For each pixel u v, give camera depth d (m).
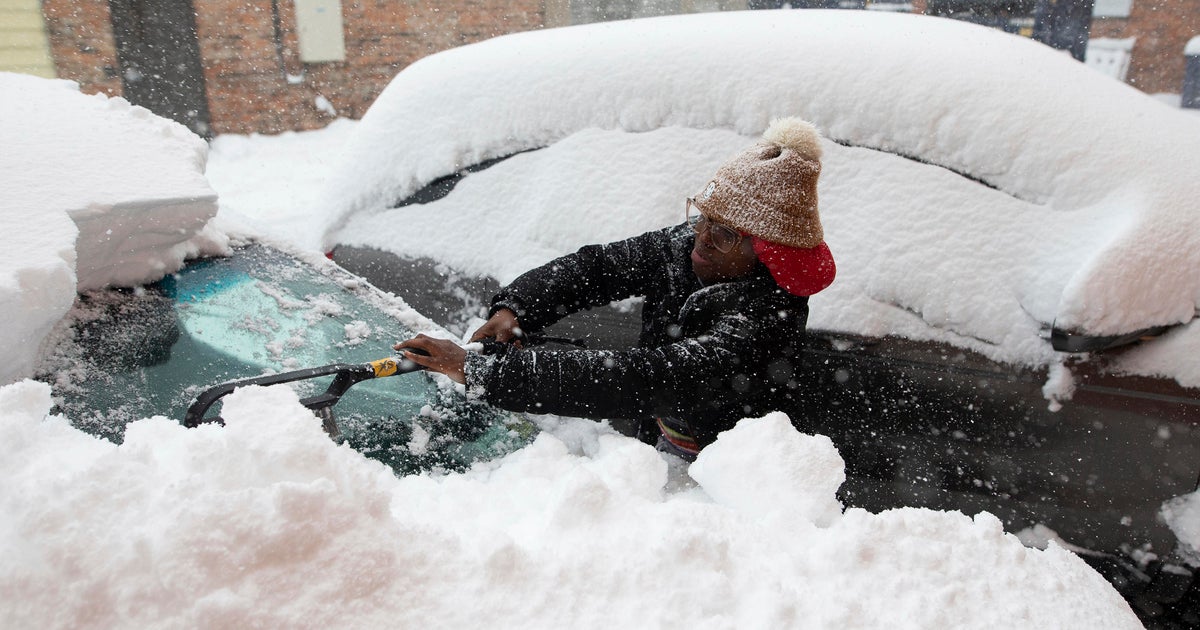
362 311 1.98
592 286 2.24
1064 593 1.16
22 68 7.17
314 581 0.92
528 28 9.94
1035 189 2.33
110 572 0.86
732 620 1.00
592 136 2.67
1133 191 2.25
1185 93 9.92
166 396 1.52
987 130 2.35
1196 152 2.36
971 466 2.37
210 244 2.00
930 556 1.14
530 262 2.71
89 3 7.30
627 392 1.83
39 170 1.59
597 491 1.17
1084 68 2.73
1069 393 2.27
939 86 2.41
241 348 1.71
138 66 7.70
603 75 2.69
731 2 10.51
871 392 2.42
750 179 1.94
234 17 8.18
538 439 1.57
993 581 1.14
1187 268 2.19
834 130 2.47
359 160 3.07
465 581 0.99
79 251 1.59
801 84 2.50
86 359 1.54
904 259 2.37
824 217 2.46
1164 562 2.30
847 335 2.41
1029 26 8.70
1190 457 2.24
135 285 1.80
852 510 1.21
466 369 1.72
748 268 2.04
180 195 1.71
